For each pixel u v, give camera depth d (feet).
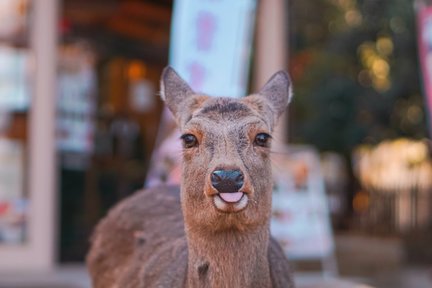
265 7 36.37
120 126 37.91
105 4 37.40
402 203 55.21
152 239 17.93
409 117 49.88
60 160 36.70
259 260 14.40
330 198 61.87
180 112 15.23
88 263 20.44
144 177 37.99
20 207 35.17
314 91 52.60
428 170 54.65
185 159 14.20
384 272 41.73
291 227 32.73
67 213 36.73
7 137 35.32
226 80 27.55
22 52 35.47
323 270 32.83
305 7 53.88
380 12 48.26
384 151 59.67
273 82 15.78
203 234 14.10
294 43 53.52
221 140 13.74
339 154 57.41
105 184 37.58
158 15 38.06
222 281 14.17
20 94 35.47
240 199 13.39
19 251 34.86
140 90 38.01
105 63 37.68
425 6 30.14
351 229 60.39
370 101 49.80
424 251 48.80
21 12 35.50
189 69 27.48
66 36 36.81
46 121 35.37
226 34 27.68
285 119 35.58
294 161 33.17
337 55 51.88
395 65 47.65
